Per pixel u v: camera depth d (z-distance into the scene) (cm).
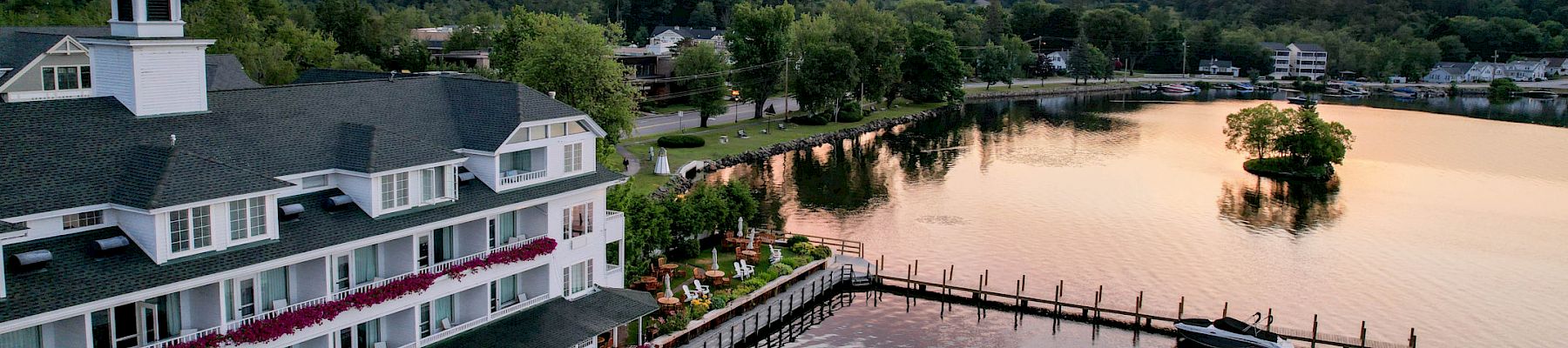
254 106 4975
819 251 8394
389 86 5553
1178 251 9319
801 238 8769
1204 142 16450
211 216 4050
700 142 14100
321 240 4375
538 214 5453
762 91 17162
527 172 5344
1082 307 7494
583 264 5778
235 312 4278
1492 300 8025
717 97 15788
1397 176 13350
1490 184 12825
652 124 15850
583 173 5697
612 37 13262
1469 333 7269
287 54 13688
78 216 3962
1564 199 11912
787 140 15300
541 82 10775
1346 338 6981
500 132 5200
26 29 9125
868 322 7450
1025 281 8319
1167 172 13450
